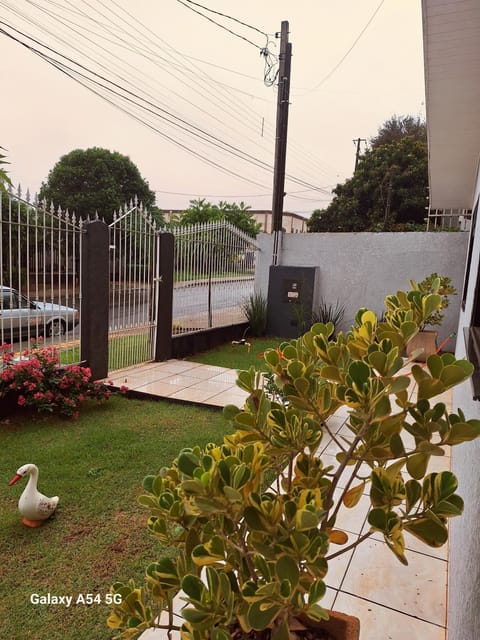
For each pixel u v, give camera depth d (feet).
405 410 3.64
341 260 27.73
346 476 10.04
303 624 4.06
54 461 10.47
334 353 3.90
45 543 7.55
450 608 6.00
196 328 23.71
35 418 13.23
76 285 15.84
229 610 3.04
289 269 27.89
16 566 6.98
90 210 59.52
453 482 3.37
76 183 60.34
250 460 3.47
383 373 3.38
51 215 14.03
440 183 23.13
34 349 13.73
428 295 4.07
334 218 67.21
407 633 5.86
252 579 3.45
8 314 13.19
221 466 3.10
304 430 3.65
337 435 12.36
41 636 5.71
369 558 7.40
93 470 10.03
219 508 3.04
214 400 15.10
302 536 2.95
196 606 3.06
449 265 25.05
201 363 20.75
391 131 79.46
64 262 14.80
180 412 14.23
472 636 3.63
